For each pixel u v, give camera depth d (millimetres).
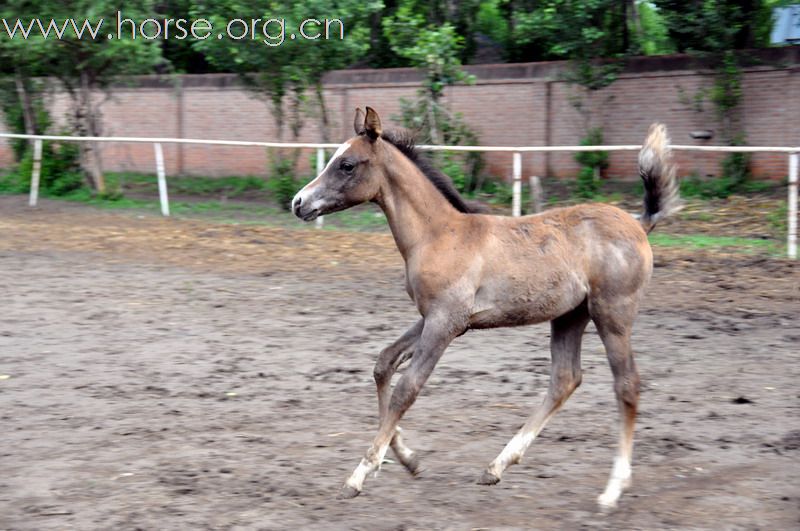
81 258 13547
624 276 5363
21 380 7574
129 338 9031
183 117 24031
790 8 19859
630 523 4871
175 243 14727
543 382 7625
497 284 5312
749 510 5031
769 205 15836
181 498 5176
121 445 6062
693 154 18375
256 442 6160
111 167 24094
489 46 24547
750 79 18125
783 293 11023
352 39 18453
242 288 11531
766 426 6504
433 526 4836
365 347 8766
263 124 22812
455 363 8227
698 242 13953
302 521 4879
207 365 8102
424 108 18906
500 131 20719
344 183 5418
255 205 18828
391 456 5969
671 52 21641
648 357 8406
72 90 20391
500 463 5359
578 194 18172
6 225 16391
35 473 5539
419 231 5414
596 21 19641
